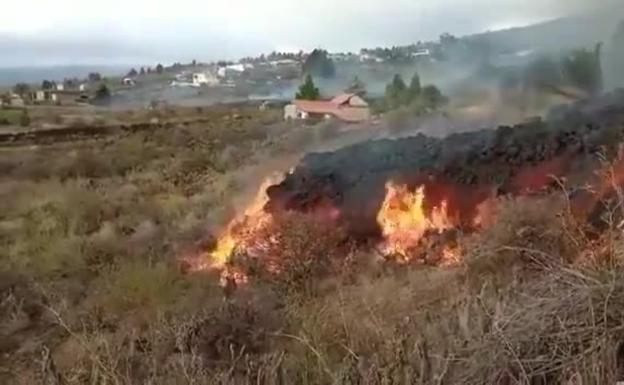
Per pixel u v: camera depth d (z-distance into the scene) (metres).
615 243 3.73
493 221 8.73
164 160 30.59
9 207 18.73
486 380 3.02
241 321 5.54
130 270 10.22
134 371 4.26
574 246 4.33
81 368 4.16
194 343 4.95
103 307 8.48
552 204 7.35
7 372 6.32
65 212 17.28
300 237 10.43
